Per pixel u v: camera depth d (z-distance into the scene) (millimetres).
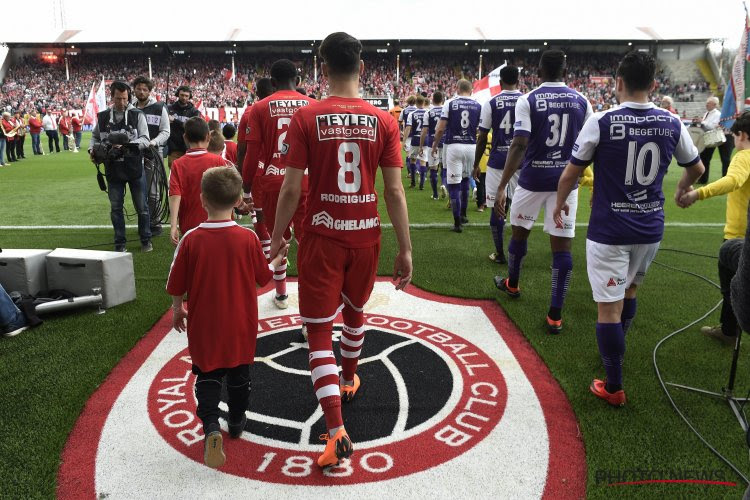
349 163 2516
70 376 3404
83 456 2633
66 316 4426
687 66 51031
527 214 4426
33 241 7082
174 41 49938
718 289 5188
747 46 11672
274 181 4289
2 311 3967
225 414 3031
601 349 3070
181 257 2539
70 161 18906
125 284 4715
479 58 53406
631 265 3164
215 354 2537
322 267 2572
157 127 7211
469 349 3875
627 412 3043
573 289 5215
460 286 5230
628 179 2965
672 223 8727
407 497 2363
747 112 3539
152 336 4074
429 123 10367
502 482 2471
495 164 5984
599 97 46906
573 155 3135
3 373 3439
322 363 2559
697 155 3119
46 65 52500
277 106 4223
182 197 4199
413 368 3576
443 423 2938
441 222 8445
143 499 2340
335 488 2422
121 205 6352
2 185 12828
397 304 4781
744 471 2537
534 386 3355
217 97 47938
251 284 2637
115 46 52656
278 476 2502
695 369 3562
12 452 2629
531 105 4160
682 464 2580
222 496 2365
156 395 3223
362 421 2951
